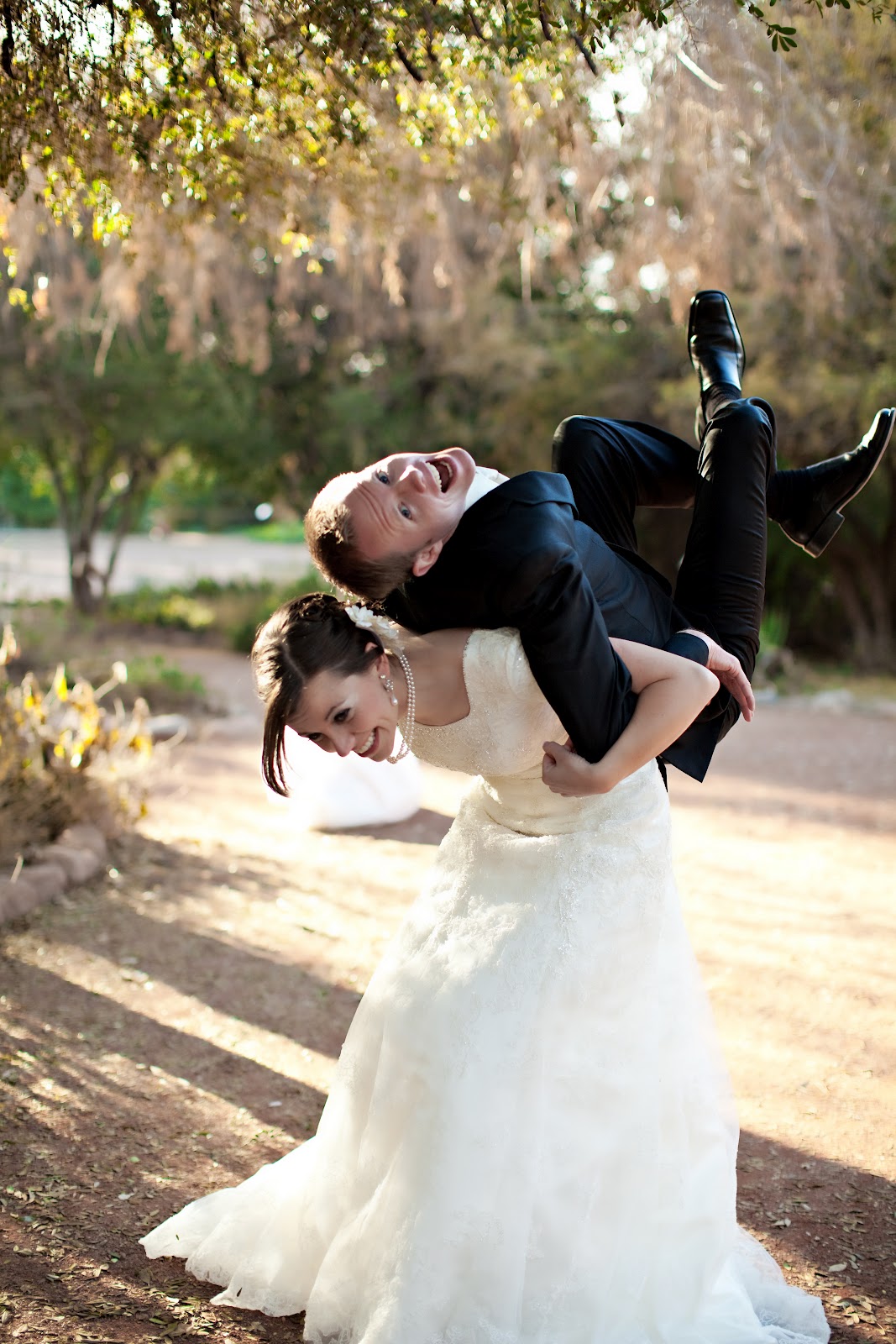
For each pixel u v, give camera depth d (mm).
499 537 2020
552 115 4785
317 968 4762
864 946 5055
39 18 2906
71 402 16016
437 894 2477
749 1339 2371
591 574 2209
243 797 7840
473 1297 2219
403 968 2428
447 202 6672
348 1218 2428
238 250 6652
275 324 14172
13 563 27703
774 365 12656
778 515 2621
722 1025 4223
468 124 3785
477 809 2455
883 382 12062
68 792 6285
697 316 2682
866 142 6879
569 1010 2266
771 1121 3498
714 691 2131
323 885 5902
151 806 7508
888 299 11562
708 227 6820
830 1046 4020
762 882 6090
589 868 2281
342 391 16391
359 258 8797
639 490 2652
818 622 16812
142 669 11828
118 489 21969
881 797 8102
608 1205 2309
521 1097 2242
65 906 5465
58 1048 3941
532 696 2141
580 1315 2254
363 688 2145
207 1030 4129
